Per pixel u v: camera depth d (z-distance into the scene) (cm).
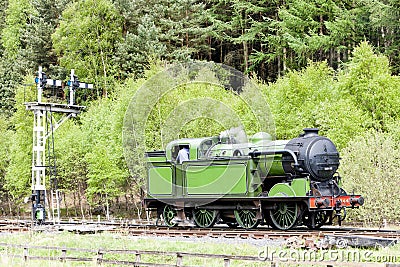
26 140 4812
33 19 7425
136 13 6212
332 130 3412
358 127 3356
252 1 6266
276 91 3947
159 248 1930
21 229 2662
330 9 5612
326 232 1989
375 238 1734
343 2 5741
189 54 5728
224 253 1791
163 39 5891
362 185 2905
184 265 1620
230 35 6444
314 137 2253
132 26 6419
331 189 2230
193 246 1928
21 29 7819
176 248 1909
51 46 7000
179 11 5847
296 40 5366
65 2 7131
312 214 2194
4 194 5494
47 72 6975
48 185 4619
